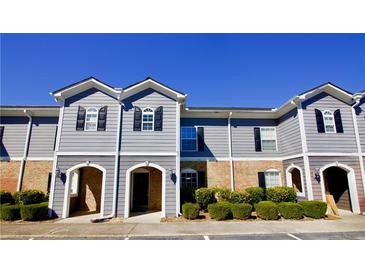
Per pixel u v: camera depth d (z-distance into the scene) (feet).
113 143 35.19
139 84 36.81
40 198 35.70
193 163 44.50
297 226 26.66
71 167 33.99
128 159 34.78
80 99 36.73
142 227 26.37
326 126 38.93
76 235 23.02
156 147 35.53
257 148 46.03
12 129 44.04
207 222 29.14
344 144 38.24
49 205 32.45
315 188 36.06
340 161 37.55
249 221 29.68
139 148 35.32
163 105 37.45
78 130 35.32
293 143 41.09
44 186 41.93
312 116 38.93
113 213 32.55
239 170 44.88
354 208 36.35
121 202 33.22
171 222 29.30
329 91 40.32
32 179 42.14
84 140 34.99
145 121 36.63
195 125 46.62
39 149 43.39
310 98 39.73
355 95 39.14
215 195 38.37
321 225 27.22
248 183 44.42
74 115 36.01
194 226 26.81
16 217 30.68
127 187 33.76
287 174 43.14
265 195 38.22
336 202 41.70
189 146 45.50
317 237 22.16
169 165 34.94
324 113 39.45
